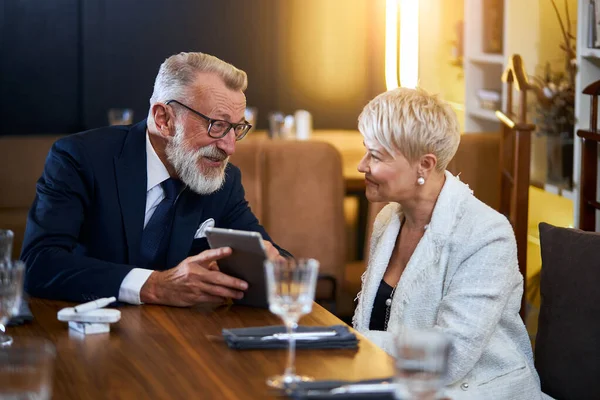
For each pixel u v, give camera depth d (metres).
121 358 1.87
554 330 2.39
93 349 1.93
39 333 2.05
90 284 2.32
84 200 2.60
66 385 1.71
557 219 3.79
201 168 2.56
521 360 2.34
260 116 6.86
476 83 4.57
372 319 2.52
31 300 2.36
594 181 3.33
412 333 1.45
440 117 2.33
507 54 4.07
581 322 2.32
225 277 2.26
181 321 2.15
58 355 1.89
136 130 2.68
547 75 3.83
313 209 4.36
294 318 1.71
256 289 2.24
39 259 2.42
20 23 6.36
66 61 6.48
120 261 2.61
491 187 4.20
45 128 6.51
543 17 3.83
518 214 3.63
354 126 6.96
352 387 1.62
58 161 2.61
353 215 6.27
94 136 2.68
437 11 4.82
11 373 1.41
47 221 2.53
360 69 6.90
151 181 2.64
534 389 2.33
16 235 4.83
